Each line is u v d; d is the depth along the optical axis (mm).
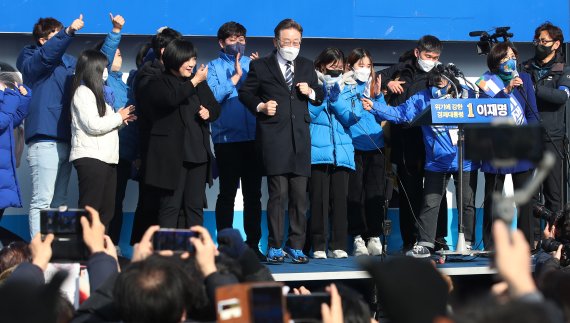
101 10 23188
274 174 21094
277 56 21641
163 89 19609
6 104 20578
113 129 20422
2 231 23312
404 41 26078
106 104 20859
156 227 10711
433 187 22938
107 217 20688
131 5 23359
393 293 7691
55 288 8109
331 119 22891
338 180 23078
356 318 9875
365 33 24734
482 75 23938
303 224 21844
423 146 23719
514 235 6758
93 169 20219
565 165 24844
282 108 21281
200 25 23766
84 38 23922
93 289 10672
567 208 18500
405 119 22609
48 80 21594
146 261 8961
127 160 22344
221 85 22578
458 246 21844
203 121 20391
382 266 7848
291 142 21250
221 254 10586
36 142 21531
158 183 19719
